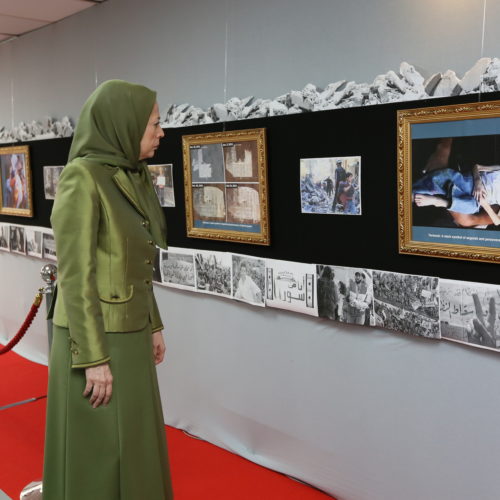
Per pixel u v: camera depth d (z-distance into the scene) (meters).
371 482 3.31
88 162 2.44
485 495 2.83
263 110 3.56
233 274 3.94
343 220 3.24
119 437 2.47
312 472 3.64
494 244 2.62
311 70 3.29
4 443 4.39
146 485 2.57
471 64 2.62
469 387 2.84
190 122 4.07
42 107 5.74
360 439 3.34
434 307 2.88
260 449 3.98
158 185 4.45
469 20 2.61
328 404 3.49
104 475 2.47
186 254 4.30
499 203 2.58
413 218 2.89
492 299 2.66
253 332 3.91
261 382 3.90
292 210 3.51
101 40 4.86
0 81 6.35
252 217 3.72
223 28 3.78
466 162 2.67
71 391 2.47
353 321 3.24
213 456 4.10
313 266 3.41
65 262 2.36
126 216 2.50
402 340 3.08
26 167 6.00
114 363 2.45
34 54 5.74
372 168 3.06
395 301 3.04
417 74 2.80
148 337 2.61
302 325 3.58
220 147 3.83
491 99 2.55
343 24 3.10
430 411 3.00
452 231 2.76
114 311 2.45
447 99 2.70
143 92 2.57
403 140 2.86
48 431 2.61
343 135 3.16
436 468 3.00
